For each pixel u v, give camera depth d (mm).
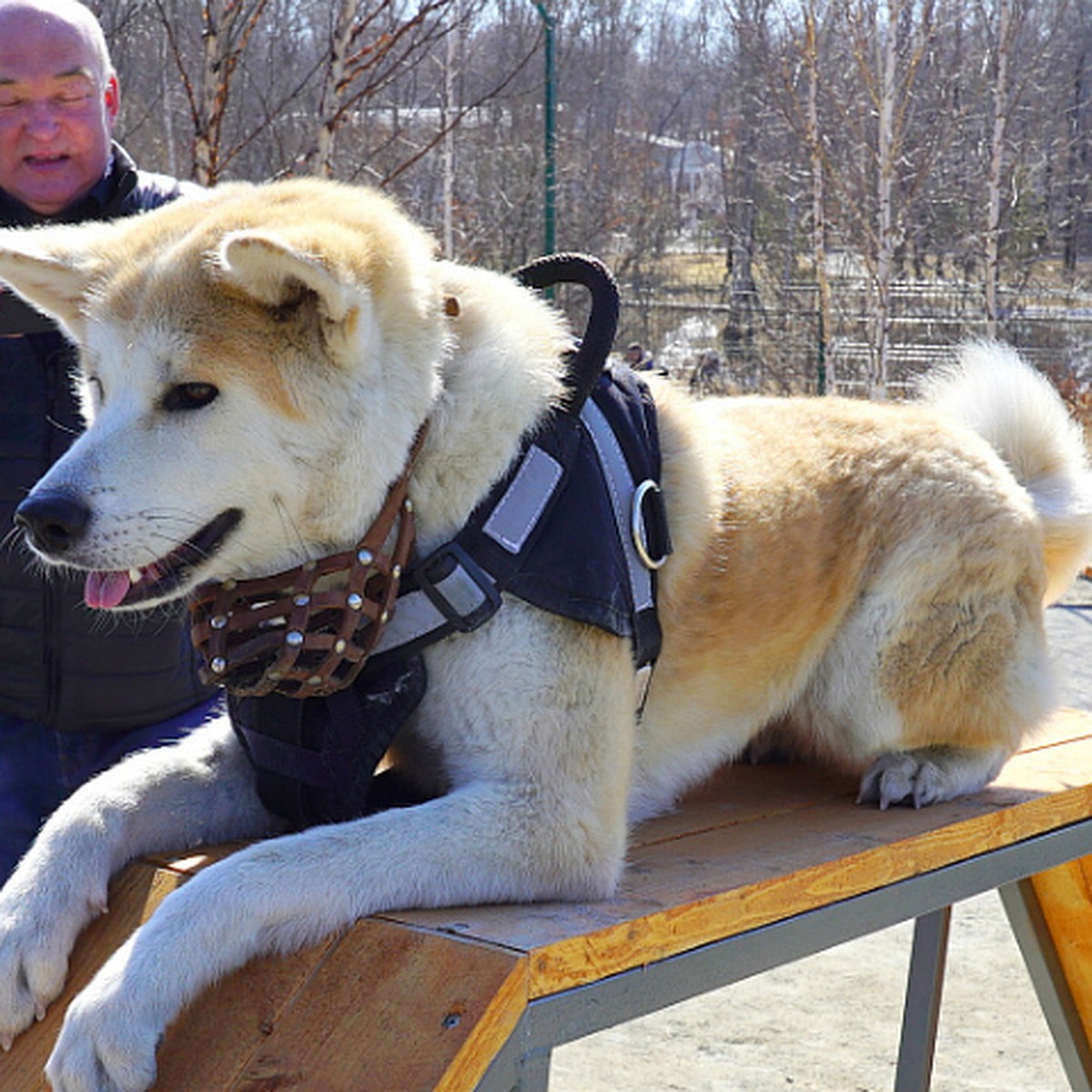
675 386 2740
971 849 2580
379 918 1937
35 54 2891
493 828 2051
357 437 2068
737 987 4270
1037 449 3256
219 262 2062
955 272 21391
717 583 2555
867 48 16656
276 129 8250
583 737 2133
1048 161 23875
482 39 17438
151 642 2873
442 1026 1732
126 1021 1796
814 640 2803
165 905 1902
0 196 3035
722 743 2738
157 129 12016
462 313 2250
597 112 24875
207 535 2109
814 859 2283
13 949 2010
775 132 21172
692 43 31203
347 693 2107
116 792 2225
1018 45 21109
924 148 18344
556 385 2242
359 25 5957
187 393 2086
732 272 22547
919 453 2916
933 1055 3277
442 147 13148
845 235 17703
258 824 2375
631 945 1932
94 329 2176
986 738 2816
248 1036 1853
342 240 2086
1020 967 4406
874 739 2814
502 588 2109
